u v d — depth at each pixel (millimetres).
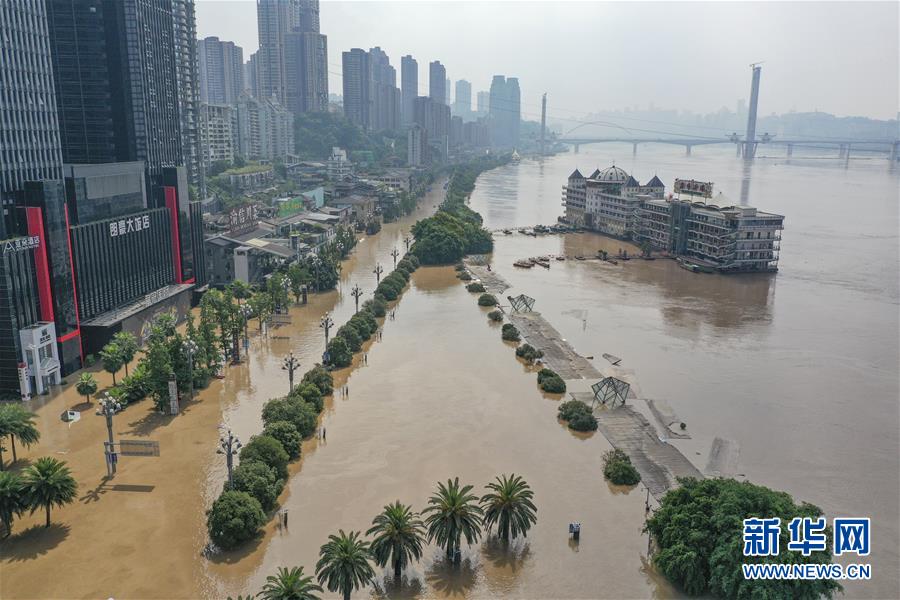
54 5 185250
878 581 83125
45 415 124688
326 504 96438
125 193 169875
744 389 143875
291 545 86938
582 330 184750
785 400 138375
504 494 86938
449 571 82812
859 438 122062
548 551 86938
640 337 179250
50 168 143375
